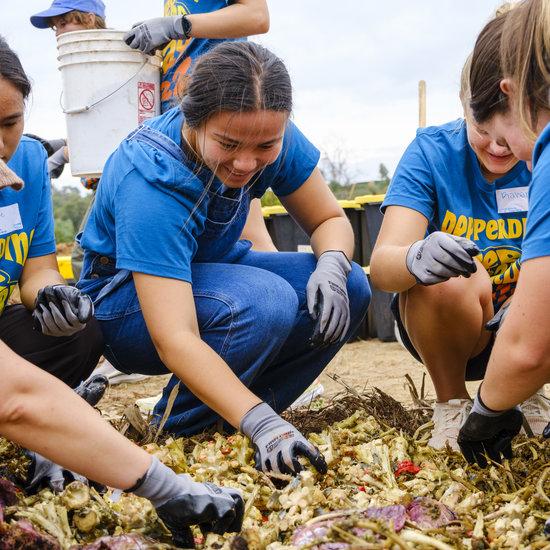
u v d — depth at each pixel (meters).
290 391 3.03
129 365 2.94
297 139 2.87
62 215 19.67
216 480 2.30
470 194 2.76
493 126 2.13
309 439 2.63
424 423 2.87
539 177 1.79
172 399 2.59
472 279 2.64
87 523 1.88
